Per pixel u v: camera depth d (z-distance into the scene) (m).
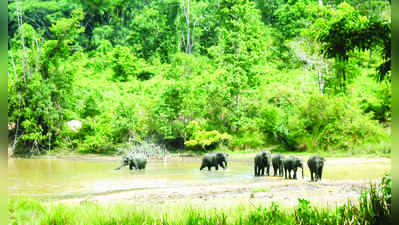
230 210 6.75
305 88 35.75
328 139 29.22
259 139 34.06
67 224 6.44
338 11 36.91
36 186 14.92
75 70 42.03
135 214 6.34
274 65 51.12
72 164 26.20
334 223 4.89
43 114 36.91
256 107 35.75
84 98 38.97
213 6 70.88
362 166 20.38
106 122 36.66
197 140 33.41
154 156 32.47
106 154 33.97
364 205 4.92
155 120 35.91
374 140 27.97
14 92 36.47
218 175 18.86
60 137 36.44
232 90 36.75
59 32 44.25
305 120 30.70
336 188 12.56
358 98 31.72
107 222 6.02
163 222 5.58
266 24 67.44
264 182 15.48
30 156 33.31
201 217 5.68
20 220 6.88
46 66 40.44
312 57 34.53
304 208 5.25
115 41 71.19
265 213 5.64
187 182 16.14
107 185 15.27
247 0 52.62
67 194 12.90
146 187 14.62
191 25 70.44
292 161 16.92
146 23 69.12
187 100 35.38
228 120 36.50
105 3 71.50
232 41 43.22
